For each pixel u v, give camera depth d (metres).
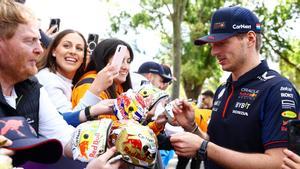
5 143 1.86
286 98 2.69
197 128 2.97
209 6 23.83
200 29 24.09
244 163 2.60
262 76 2.83
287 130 2.47
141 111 2.49
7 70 2.21
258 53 2.94
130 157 2.11
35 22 2.22
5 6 2.15
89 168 2.00
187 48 24.34
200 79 25.81
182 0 18.91
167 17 21.95
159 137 2.85
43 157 2.02
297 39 22.06
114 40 3.33
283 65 22.78
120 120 2.35
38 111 2.37
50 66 3.53
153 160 2.19
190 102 2.99
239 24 2.85
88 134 2.13
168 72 6.31
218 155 2.62
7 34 2.14
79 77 3.63
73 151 2.13
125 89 3.39
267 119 2.69
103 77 2.94
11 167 1.75
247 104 2.79
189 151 2.63
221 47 2.89
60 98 3.26
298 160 2.27
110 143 2.16
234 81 2.91
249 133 2.76
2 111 2.18
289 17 21.80
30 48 2.19
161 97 2.78
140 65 5.92
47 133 2.43
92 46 4.29
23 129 1.99
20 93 2.33
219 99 3.02
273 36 21.84
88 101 2.90
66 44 3.54
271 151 2.63
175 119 2.89
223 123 2.88
